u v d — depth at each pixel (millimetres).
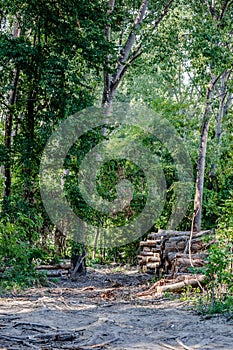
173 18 22766
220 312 8484
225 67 19594
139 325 7703
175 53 22500
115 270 20484
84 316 8531
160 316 8484
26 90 17562
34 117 17156
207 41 19500
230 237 10594
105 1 18156
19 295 11438
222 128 27422
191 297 10305
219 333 6945
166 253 14789
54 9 16016
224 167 25875
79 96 16094
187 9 22938
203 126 22547
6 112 17797
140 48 22375
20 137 16719
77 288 13766
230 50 21609
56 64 15422
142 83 31031
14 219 15727
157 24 21594
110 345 6379
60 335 6688
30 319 7988
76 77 15672
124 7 21047
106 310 9297
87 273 18500
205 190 24203
